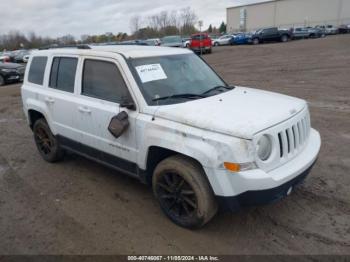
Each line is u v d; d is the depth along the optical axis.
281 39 37.72
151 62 4.06
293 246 3.25
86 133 4.40
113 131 3.75
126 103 3.74
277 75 14.30
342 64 16.05
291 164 3.30
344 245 3.23
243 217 3.75
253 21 81.88
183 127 3.28
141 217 3.85
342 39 32.59
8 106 11.20
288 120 3.32
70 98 4.56
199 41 30.12
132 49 4.34
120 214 3.93
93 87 4.29
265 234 3.45
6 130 7.90
